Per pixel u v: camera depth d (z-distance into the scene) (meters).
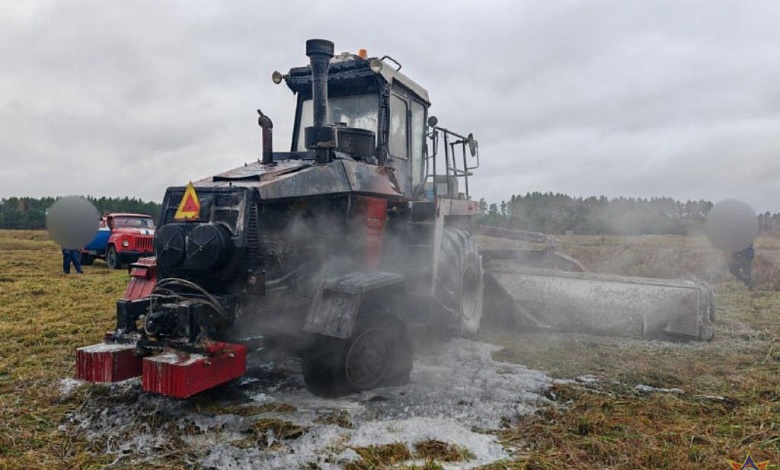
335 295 3.67
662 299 5.61
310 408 3.52
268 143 4.52
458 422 3.34
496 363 4.72
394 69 5.12
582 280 6.04
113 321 6.39
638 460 2.87
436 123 6.04
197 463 2.82
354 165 4.25
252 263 3.60
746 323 6.44
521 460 2.87
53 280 10.69
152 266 4.27
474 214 6.88
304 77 5.32
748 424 3.39
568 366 4.66
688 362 4.77
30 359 4.72
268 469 2.76
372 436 3.08
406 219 4.79
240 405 3.61
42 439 3.11
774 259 11.23
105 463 2.82
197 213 3.66
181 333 3.33
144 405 3.57
